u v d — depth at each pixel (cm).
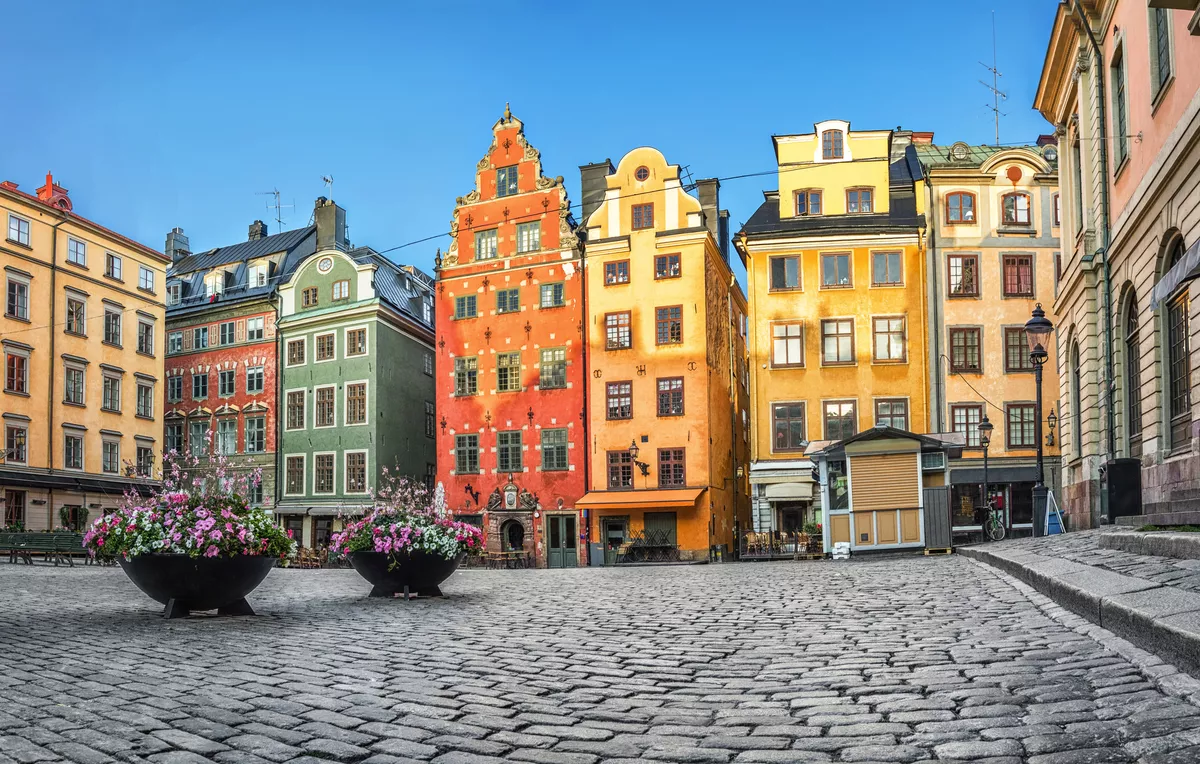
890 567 1786
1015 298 4228
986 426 3403
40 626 1168
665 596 1416
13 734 579
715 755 512
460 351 4775
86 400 4953
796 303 4322
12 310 4562
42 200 4738
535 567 4484
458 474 4703
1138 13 2008
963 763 471
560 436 4531
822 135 4444
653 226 4497
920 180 4322
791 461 4234
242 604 1295
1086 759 456
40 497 4619
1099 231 2342
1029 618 941
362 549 1552
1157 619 659
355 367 5078
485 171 4831
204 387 5631
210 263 6138
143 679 770
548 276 4647
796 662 782
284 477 5253
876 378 4247
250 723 607
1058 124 2881
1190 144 1631
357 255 5519
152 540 1227
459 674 780
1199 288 1653
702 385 4344
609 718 610
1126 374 2211
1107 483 2098
